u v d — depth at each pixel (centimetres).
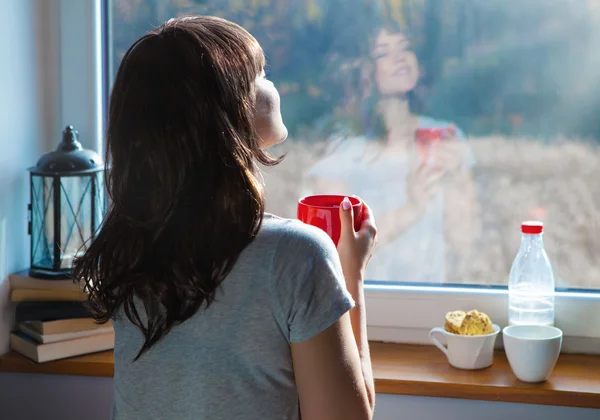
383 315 153
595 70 143
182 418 81
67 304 142
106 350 148
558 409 129
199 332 80
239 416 80
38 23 156
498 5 145
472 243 152
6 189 145
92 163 145
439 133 151
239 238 79
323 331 79
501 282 152
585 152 146
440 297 150
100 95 161
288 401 82
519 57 146
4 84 143
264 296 79
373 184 154
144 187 81
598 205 146
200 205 79
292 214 158
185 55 79
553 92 146
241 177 79
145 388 83
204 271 78
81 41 158
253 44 84
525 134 148
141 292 82
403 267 155
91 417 145
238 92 81
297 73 154
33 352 141
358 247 95
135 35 159
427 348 150
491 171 150
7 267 146
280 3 153
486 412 131
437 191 152
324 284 79
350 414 79
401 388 132
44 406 146
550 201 148
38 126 157
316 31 153
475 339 134
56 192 143
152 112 79
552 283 144
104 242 85
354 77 152
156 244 81
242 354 79
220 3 155
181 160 78
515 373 131
